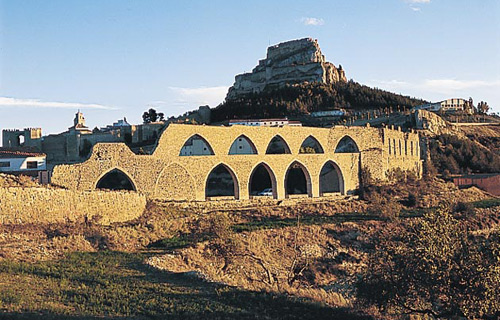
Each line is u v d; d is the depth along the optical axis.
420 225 38.78
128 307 32.53
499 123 187.62
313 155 99.94
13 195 52.72
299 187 122.00
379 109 197.50
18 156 82.44
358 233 78.50
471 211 92.25
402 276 36.59
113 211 65.75
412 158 125.25
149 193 78.88
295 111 188.12
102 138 146.12
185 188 83.00
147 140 148.62
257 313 34.56
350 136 107.62
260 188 122.19
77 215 60.34
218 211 83.00
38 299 32.16
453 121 183.00
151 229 63.50
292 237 72.00
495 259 35.53
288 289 45.03
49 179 74.38
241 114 188.38
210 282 41.06
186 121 165.75
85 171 72.69
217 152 87.62
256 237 68.56
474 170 135.88
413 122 153.25
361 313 39.34
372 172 109.56
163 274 42.69
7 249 44.69
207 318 31.81
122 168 76.50
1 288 33.62
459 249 37.19
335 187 114.81
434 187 114.31
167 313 31.98
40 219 55.28
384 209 86.69
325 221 82.56
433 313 37.06
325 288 58.81
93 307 31.84
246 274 57.16
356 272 65.12
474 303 34.25
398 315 40.19
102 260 46.50
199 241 60.16
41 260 44.09
